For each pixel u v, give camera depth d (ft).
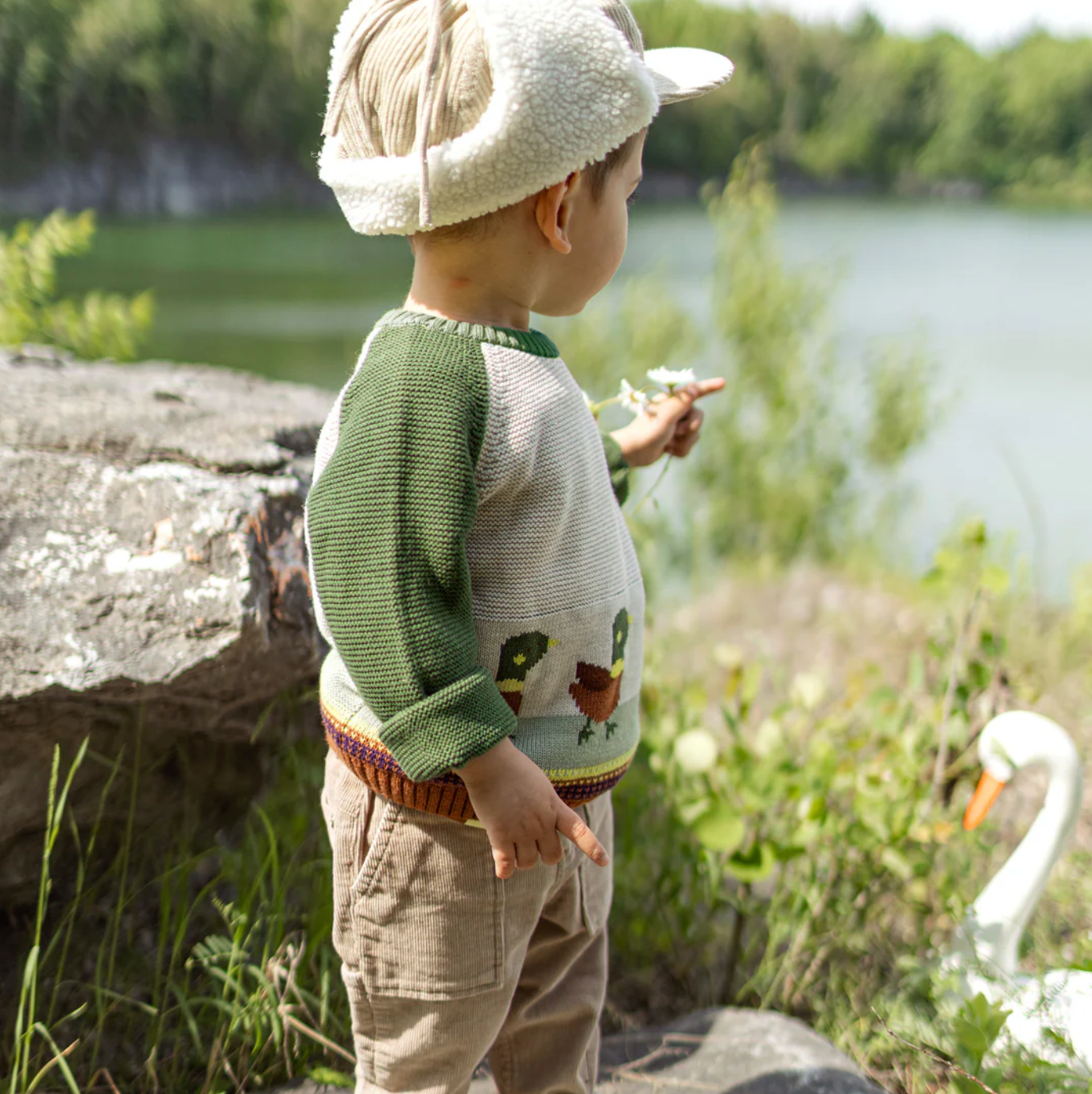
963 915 7.19
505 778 3.87
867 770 7.67
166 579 6.04
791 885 7.54
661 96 4.59
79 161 107.14
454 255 4.27
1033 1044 5.99
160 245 75.66
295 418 8.27
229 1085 5.80
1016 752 6.82
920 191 213.46
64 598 5.85
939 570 7.88
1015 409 35.60
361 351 4.41
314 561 3.98
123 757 6.46
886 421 21.17
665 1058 6.19
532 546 4.16
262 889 6.42
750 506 20.66
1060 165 214.48
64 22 104.47
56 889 6.70
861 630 14.90
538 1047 5.15
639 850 7.64
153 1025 5.99
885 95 208.64
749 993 7.10
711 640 14.96
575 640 4.33
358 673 3.83
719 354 21.53
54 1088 5.70
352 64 4.18
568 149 3.95
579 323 20.38
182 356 36.04
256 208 118.32
